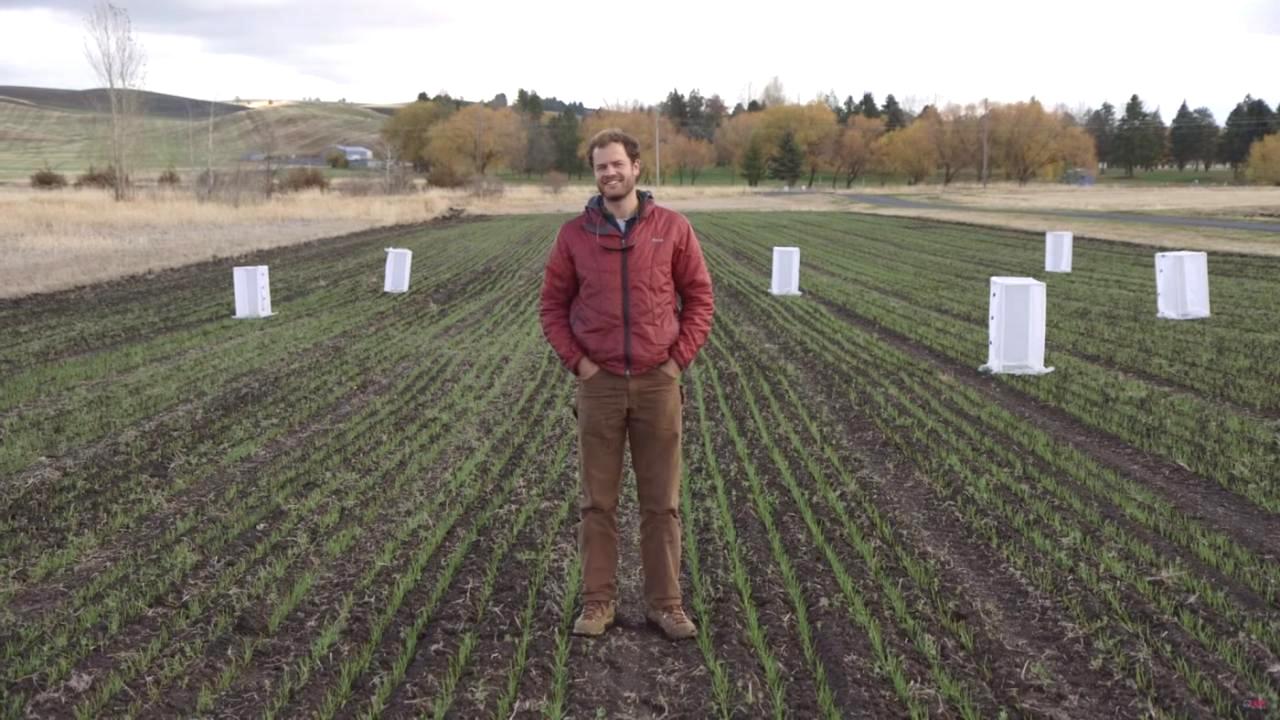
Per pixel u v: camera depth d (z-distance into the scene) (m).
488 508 6.51
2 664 4.39
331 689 4.14
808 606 4.92
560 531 6.05
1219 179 125.25
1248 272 21.61
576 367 4.39
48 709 3.99
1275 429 8.45
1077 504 6.37
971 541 5.80
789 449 8.03
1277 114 138.62
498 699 4.03
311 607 4.96
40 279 21.19
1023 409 9.50
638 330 4.31
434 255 29.75
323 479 7.28
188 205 44.78
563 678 4.20
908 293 19.36
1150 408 9.28
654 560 4.62
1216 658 4.27
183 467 7.64
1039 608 4.84
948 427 8.71
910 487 6.93
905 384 10.72
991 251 29.89
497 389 10.65
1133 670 4.20
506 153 110.19
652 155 108.50
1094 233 34.97
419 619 4.77
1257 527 6.05
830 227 42.84
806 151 115.00
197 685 4.18
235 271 16.52
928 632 4.59
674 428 4.49
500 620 4.77
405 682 4.18
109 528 6.22
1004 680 4.13
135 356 12.74
